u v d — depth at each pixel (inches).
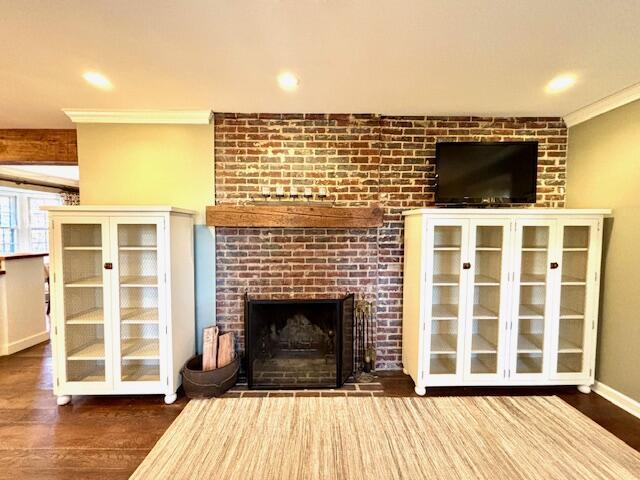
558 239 103.9
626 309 98.2
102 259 101.0
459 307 105.6
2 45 72.2
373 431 86.3
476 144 114.5
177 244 104.0
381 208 115.0
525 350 108.8
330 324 117.4
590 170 111.7
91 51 75.2
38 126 130.3
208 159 118.0
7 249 266.2
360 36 69.4
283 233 120.3
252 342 112.0
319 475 71.1
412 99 105.3
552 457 76.3
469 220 103.4
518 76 88.3
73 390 98.7
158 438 83.5
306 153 119.3
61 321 97.9
